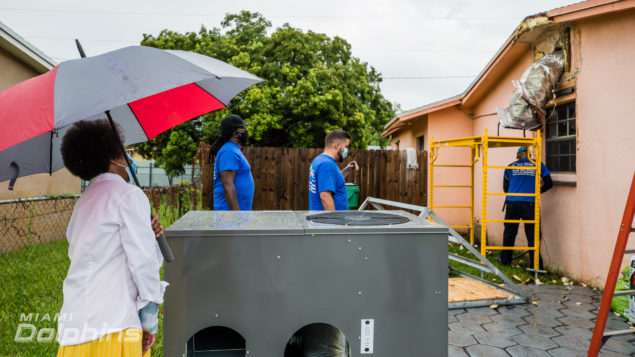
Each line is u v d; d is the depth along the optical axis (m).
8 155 1.65
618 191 4.37
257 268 1.82
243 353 2.03
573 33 5.13
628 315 3.71
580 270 4.99
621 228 2.67
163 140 17.03
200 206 7.70
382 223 2.00
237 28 18.89
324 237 1.85
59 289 4.21
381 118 23.28
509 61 6.68
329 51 18.58
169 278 1.78
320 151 8.03
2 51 6.14
